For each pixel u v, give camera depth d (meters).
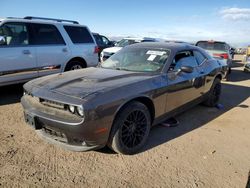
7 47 5.63
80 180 2.86
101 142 3.06
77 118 2.88
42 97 3.14
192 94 4.77
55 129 3.08
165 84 3.87
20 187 2.69
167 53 4.34
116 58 4.72
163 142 3.88
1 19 5.75
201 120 4.98
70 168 3.08
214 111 5.61
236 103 6.48
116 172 3.04
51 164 3.14
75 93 3.04
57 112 3.04
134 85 3.42
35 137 3.85
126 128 3.33
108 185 2.79
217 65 5.77
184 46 4.82
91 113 2.85
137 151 3.54
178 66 4.35
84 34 7.49
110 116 3.04
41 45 6.29
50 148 3.53
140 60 4.36
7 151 3.39
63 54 6.78
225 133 4.37
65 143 3.15
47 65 6.44
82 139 2.95
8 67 5.66
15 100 5.77
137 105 3.40
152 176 2.99
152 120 3.86
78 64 7.32
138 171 3.08
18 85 7.11
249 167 3.29
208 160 3.41
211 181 2.95
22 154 3.34
